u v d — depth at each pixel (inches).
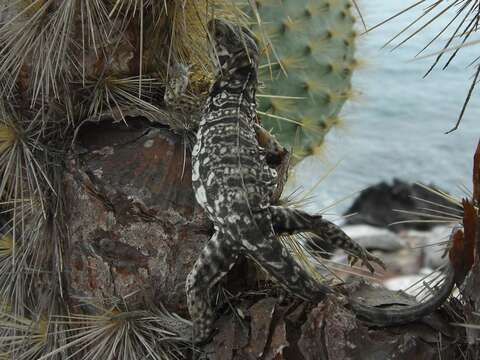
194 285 55.6
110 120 59.5
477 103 227.0
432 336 54.9
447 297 54.6
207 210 56.2
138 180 57.9
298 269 55.4
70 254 58.7
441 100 231.6
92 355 57.6
